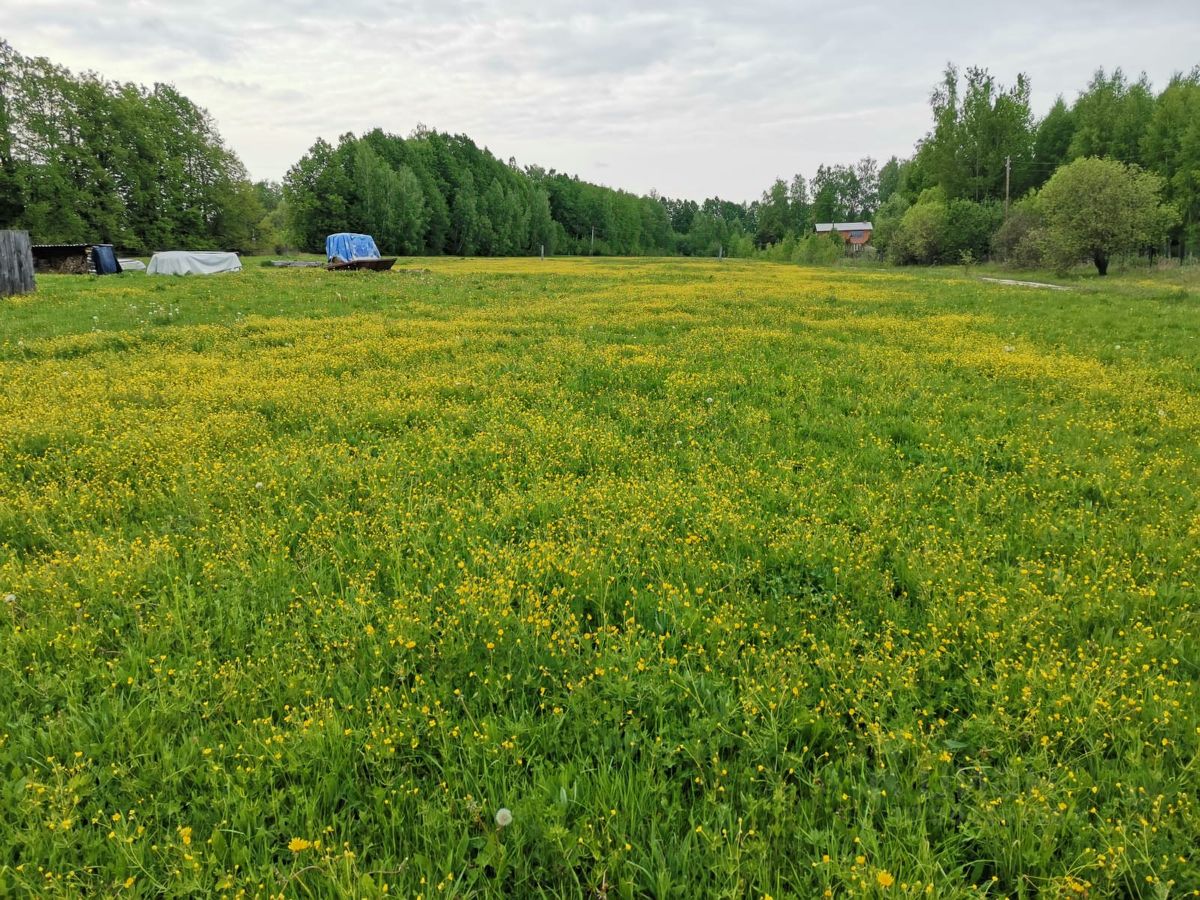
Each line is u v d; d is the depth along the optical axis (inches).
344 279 1343.5
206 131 3299.7
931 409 402.0
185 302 922.1
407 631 176.6
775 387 456.4
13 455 310.5
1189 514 254.8
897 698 155.2
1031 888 116.0
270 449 325.7
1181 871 113.4
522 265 2449.6
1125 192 1589.6
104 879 115.1
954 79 3230.8
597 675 164.7
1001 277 1742.1
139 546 222.1
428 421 380.2
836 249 3171.8
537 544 225.1
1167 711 147.6
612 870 116.4
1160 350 584.7
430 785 136.3
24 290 998.4
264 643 175.0
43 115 2706.7
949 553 223.8
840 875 111.6
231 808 128.7
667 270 2048.5
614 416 401.1
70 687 158.2
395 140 4439.0
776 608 196.2
